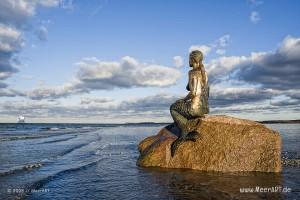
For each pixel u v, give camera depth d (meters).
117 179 11.61
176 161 13.33
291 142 25.27
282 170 12.61
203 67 13.33
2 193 9.57
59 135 46.66
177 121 13.62
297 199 8.55
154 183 10.72
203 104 13.12
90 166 14.72
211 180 10.90
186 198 8.78
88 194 9.46
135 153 20.09
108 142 30.41
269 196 8.88
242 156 12.33
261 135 12.36
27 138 37.47
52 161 16.67
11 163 15.95
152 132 54.78
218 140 12.70
